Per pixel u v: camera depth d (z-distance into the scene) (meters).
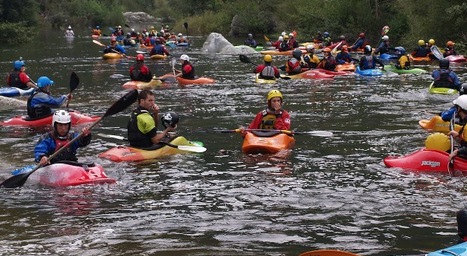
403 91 17.80
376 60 22.59
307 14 41.97
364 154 10.38
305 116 13.98
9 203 7.80
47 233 6.73
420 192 8.20
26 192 8.26
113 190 8.34
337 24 39.88
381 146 10.96
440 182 8.66
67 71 24.98
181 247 6.29
